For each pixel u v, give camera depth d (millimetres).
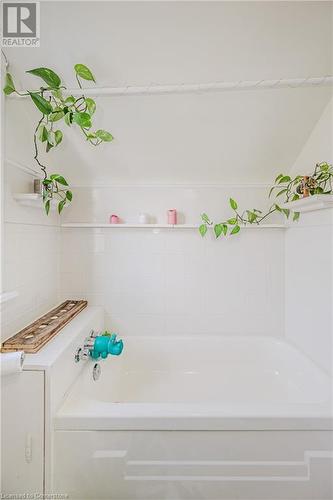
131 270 2125
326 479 1122
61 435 1112
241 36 1267
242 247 2125
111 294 2125
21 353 1029
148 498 1124
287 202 1814
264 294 2127
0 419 1076
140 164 1952
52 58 1352
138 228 2115
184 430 1124
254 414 1130
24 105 1467
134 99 1554
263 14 1195
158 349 2051
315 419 1126
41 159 1701
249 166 1975
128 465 1120
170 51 1321
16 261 1422
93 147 1814
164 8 1184
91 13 1203
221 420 1122
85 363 1539
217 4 1169
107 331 2123
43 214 1771
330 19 1210
